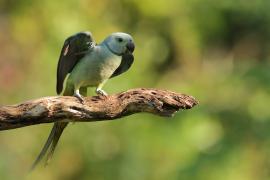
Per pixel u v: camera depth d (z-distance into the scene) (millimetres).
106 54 9648
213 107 17734
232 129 17250
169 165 16594
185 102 9031
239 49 21281
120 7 17812
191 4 18766
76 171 16406
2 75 15891
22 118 8570
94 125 16234
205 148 16938
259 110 17359
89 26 16828
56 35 16406
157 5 18172
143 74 17234
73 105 8789
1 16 16969
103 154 16453
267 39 21047
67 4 16812
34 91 15906
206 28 19172
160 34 18500
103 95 9000
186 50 18891
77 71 9719
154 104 8969
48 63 16094
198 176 16156
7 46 16297
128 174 16469
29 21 16641
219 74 19031
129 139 16516
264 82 17609
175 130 16984
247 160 16578
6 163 15617
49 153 9648
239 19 20688
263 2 20172
